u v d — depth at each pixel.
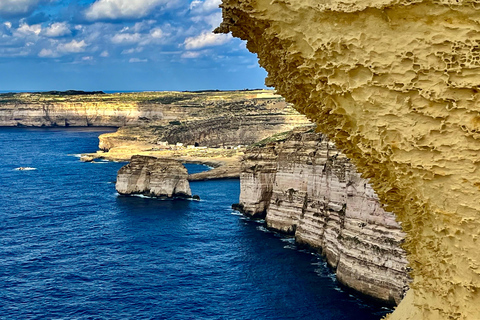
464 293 10.58
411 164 10.18
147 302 41.84
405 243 11.88
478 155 9.59
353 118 10.59
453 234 10.38
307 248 54.56
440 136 9.80
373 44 9.68
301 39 10.27
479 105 9.27
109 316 39.44
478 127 9.39
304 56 10.34
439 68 9.32
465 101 9.36
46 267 50.97
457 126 9.59
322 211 53.34
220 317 38.62
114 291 44.38
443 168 9.96
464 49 9.08
